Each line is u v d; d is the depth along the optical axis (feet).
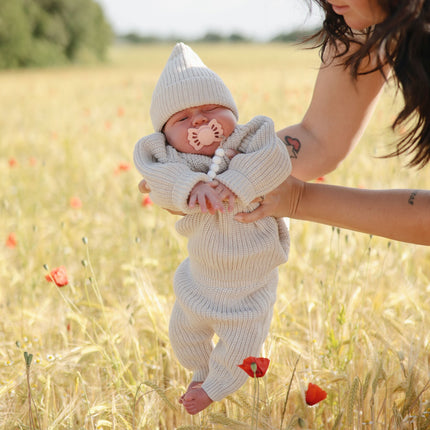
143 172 6.21
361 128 7.88
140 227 14.96
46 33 209.67
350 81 7.55
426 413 6.92
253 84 67.41
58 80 115.55
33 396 7.55
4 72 176.24
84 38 225.35
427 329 8.81
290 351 8.71
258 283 6.49
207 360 6.94
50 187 21.04
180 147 6.31
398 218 6.53
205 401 6.45
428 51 5.54
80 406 7.68
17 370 7.93
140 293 8.86
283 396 7.50
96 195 18.24
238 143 6.28
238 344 6.30
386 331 8.61
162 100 6.30
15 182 20.72
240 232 6.31
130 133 34.19
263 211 6.32
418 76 5.56
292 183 6.67
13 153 30.19
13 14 186.50
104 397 7.70
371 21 5.91
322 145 7.86
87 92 78.54
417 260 12.68
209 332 6.86
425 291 10.53
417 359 7.52
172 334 7.00
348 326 8.84
